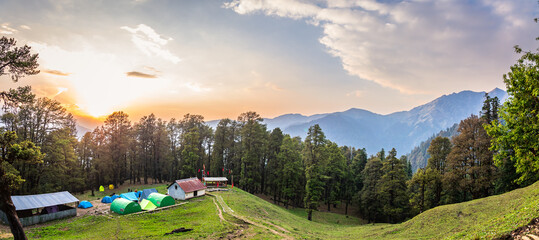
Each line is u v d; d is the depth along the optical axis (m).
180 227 31.44
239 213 39.12
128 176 92.81
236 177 76.56
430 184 49.75
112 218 36.28
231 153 79.81
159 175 83.69
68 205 43.50
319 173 59.38
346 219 61.50
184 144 83.19
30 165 47.50
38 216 33.53
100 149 68.06
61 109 52.50
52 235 29.31
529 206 20.22
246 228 31.31
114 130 69.94
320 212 65.44
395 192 54.97
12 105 17.52
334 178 72.25
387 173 56.44
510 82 20.62
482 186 42.03
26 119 47.62
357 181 79.38
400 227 34.06
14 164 44.25
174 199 48.38
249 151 70.56
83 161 69.62
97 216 37.06
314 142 56.72
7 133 17.77
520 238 14.45
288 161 65.19
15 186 18.34
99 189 67.81
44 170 49.34
